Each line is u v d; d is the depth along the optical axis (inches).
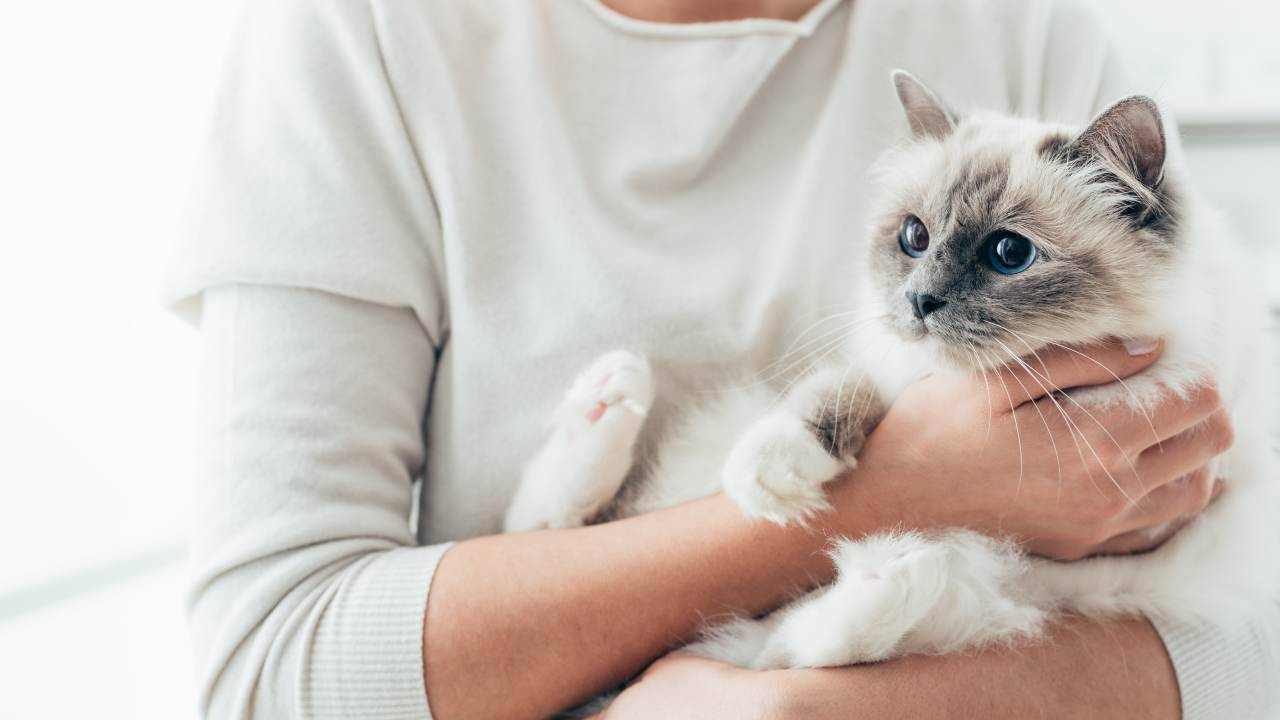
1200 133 93.9
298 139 41.7
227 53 44.2
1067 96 50.4
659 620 36.8
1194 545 41.6
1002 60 50.5
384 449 40.9
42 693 50.2
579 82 46.9
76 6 51.2
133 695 53.5
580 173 45.0
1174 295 38.8
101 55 52.2
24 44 49.7
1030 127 43.0
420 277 43.9
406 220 43.7
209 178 41.6
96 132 52.3
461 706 35.0
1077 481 36.3
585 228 43.9
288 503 37.1
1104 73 51.1
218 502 37.3
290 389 38.7
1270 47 92.9
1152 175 38.4
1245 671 39.3
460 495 45.3
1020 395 36.6
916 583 33.7
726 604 37.4
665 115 46.8
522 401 44.3
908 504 37.6
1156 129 37.2
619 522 40.0
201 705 35.7
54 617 51.4
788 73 48.7
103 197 52.7
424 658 34.8
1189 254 39.9
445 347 46.0
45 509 51.6
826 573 37.6
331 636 35.0
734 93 45.9
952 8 50.2
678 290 44.6
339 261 40.2
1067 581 40.4
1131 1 94.3
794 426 38.1
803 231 45.6
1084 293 37.6
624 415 42.4
